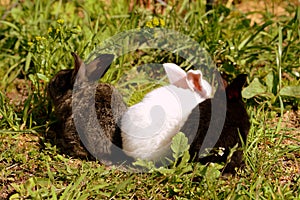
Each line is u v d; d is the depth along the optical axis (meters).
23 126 8.02
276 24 10.57
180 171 6.79
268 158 7.44
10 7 11.11
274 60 9.76
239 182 6.77
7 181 6.98
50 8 11.24
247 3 12.77
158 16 10.41
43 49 8.80
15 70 9.74
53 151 7.48
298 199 6.62
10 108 8.25
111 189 6.78
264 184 6.91
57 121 7.86
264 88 8.80
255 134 7.88
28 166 7.24
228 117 7.05
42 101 8.44
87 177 6.91
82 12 11.44
